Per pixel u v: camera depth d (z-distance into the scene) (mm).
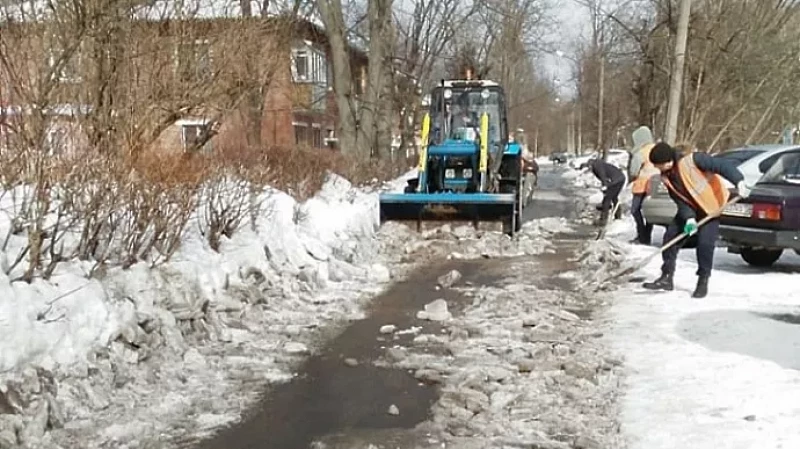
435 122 16844
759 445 4359
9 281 5316
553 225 16562
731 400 5137
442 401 5488
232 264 8398
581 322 7750
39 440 4695
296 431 5008
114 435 4863
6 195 5984
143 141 9008
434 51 31703
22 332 5113
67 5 8594
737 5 22281
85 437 4836
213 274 7883
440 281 10070
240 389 5836
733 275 9945
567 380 5883
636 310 8039
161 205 7332
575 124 86125
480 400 5484
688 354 6281
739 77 22969
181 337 6648
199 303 7156
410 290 9727
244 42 11539
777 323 7148
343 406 5477
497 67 43156
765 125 27328
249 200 9875
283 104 22172
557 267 11375
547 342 7008
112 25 9117
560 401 5457
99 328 5828
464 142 15562
